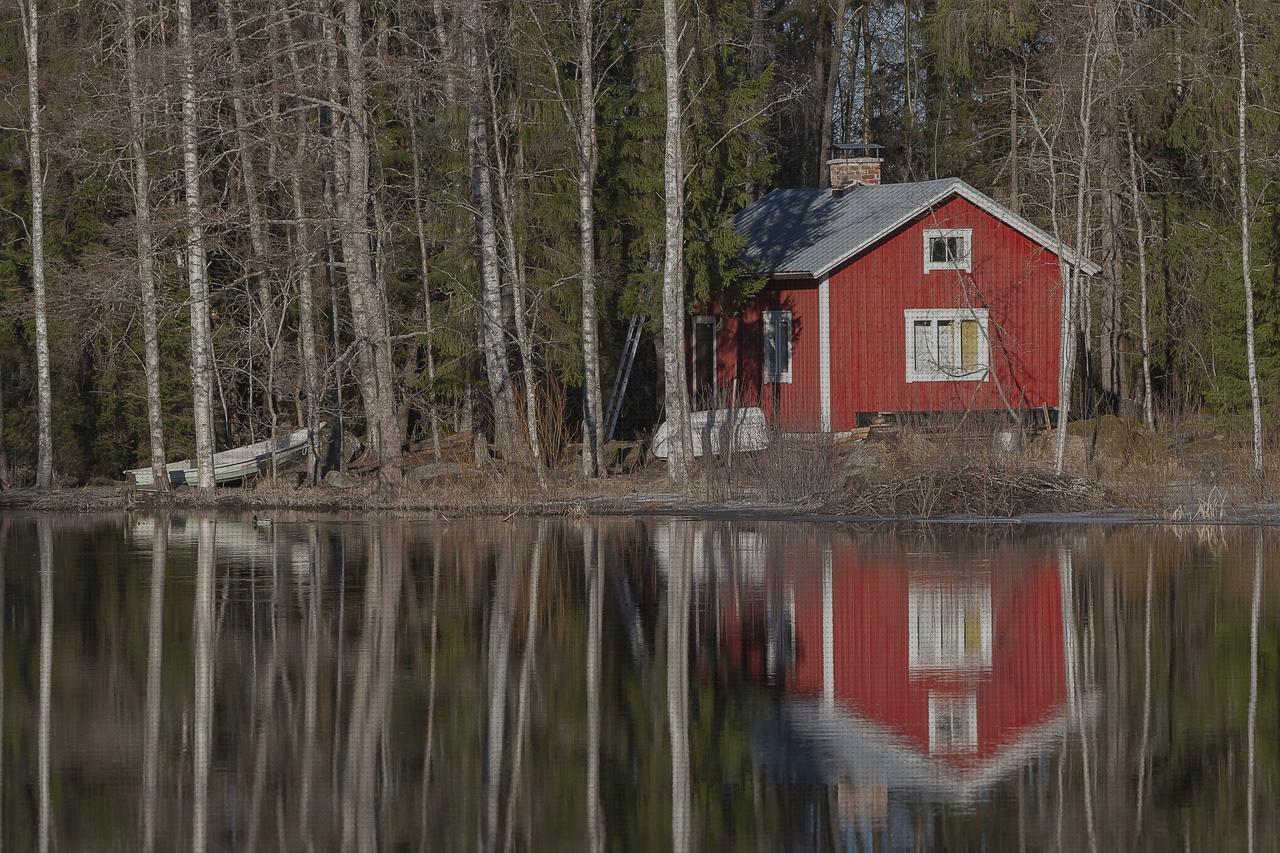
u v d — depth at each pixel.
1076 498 41.94
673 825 12.51
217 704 17.02
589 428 52.94
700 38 55.66
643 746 15.11
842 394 60.72
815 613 23.41
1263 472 44.31
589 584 26.97
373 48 56.34
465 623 22.66
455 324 56.31
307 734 15.62
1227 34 58.03
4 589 26.72
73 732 15.72
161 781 13.87
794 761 14.56
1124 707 16.84
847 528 38.31
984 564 29.58
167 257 60.53
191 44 50.06
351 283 55.59
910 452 45.41
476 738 15.46
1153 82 58.88
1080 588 25.95
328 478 55.03
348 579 27.95
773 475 45.28
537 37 55.09
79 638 21.34
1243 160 47.12
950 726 15.95
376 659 19.69
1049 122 58.38
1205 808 12.94
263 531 38.97
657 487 49.53
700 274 56.94
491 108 56.09
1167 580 26.95
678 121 50.25
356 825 12.55
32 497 53.09
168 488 52.94
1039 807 13.01
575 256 57.59
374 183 60.62
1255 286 59.97
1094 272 60.31
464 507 46.09
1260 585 26.23
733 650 20.34
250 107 55.34
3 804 13.16
